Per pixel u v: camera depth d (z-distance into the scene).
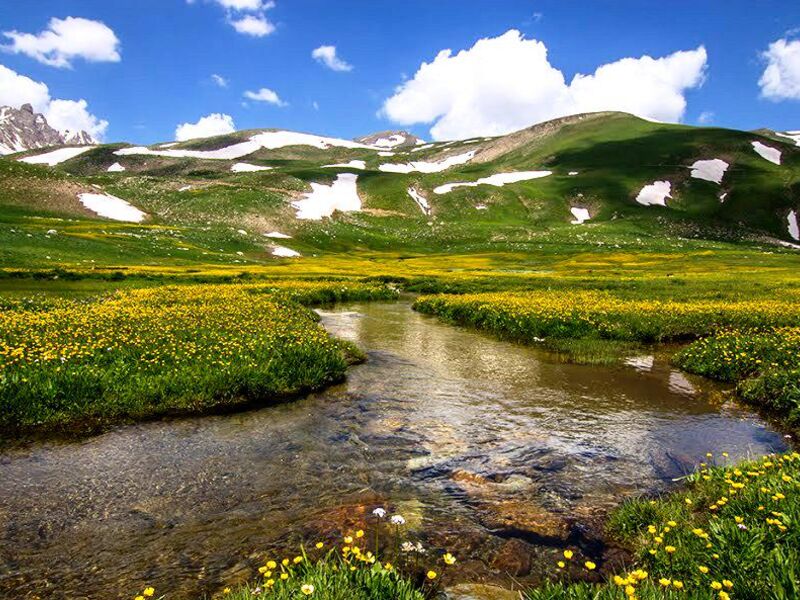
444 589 4.91
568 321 22.30
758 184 170.25
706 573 4.53
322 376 13.32
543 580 5.18
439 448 9.11
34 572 5.25
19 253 54.19
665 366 16.52
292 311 25.45
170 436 9.41
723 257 92.31
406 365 16.19
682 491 7.38
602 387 13.74
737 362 14.73
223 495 7.12
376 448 9.05
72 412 10.04
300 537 5.91
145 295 30.03
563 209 176.38
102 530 6.12
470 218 170.50
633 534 6.01
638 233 147.25
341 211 163.88
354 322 26.39
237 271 61.44
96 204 120.69
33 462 8.15
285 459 8.47
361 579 4.40
